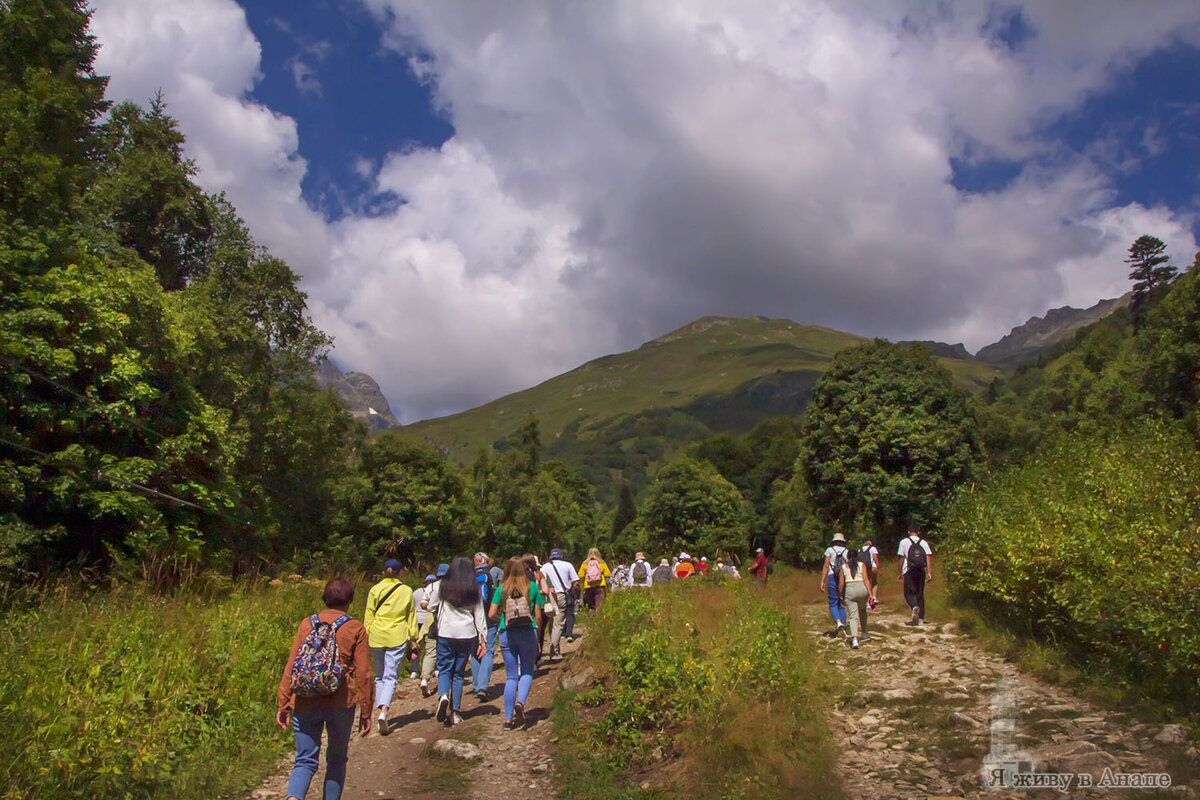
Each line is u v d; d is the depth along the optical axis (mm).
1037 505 11789
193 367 19172
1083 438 14227
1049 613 9805
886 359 28953
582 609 15438
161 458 15883
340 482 35594
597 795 6020
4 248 13672
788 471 84062
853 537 29531
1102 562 8695
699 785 5965
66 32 20766
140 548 13688
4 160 15039
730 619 9766
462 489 41031
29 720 5996
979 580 12445
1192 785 5266
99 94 26234
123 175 24734
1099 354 68562
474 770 6746
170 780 6176
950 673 9148
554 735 7531
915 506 26422
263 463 26141
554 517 57781
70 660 7250
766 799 5668
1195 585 7332
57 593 10297
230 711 7668
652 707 7387
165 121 29406
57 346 13930
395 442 39469
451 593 8297
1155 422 12875
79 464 13609
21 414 13391
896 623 12844
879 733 7137
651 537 65438
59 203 16609
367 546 36062
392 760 7109
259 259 29500
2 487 12250
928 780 5895
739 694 7152
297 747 5031
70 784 5629
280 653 9547
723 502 64312
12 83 17734
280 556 25469
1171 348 25891
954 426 27547
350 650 5242
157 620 9148
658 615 10336
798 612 13414
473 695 9914
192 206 27109
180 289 27172
